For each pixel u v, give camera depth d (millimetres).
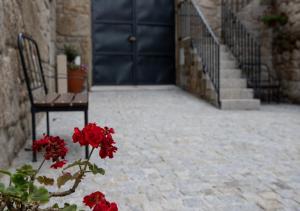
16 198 1234
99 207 1158
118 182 2613
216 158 3289
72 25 7992
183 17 8727
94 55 8883
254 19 8578
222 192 2422
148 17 9195
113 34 8984
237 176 2770
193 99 7309
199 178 2719
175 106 6520
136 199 2289
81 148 3553
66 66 7012
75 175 1350
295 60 7590
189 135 4258
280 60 8125
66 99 3346
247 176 2768
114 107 6285
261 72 8492
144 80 9250
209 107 6523
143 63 9219
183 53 8609
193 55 7816
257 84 8188
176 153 3455
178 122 5078
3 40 2812
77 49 8039
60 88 6977
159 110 6074
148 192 2418
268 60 8555
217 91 6469
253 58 8414
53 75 6875
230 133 4391
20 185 1245
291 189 2480
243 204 2213
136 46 9148
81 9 8008
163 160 3209
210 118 5445
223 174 2818
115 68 9047
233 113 5988
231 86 7012
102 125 4758
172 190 2459
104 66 8969
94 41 8867
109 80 9023
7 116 2844
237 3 8633
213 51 6832
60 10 7895
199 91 7492
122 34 9047
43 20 5500
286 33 7836
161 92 8172
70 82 7191
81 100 3258
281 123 5094
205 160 3221
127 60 9117
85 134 1299
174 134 4305
